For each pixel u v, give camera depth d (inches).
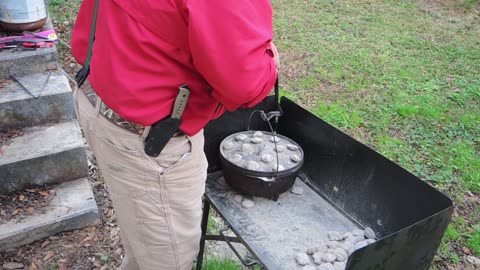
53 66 113.3
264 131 85.7
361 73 175.3
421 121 145.0
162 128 49.3
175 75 46.8
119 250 91.7
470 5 258.1
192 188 56.0
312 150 82.3
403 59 190.1
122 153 51.7
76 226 95.5
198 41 41.8
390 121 144.2
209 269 85.3
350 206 76.2
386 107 151.9
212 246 93.1
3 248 89.0
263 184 70.5
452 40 213.2
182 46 44.9
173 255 59.6
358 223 74.3
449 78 175.9
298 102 152.1
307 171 84.2
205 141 79.7
